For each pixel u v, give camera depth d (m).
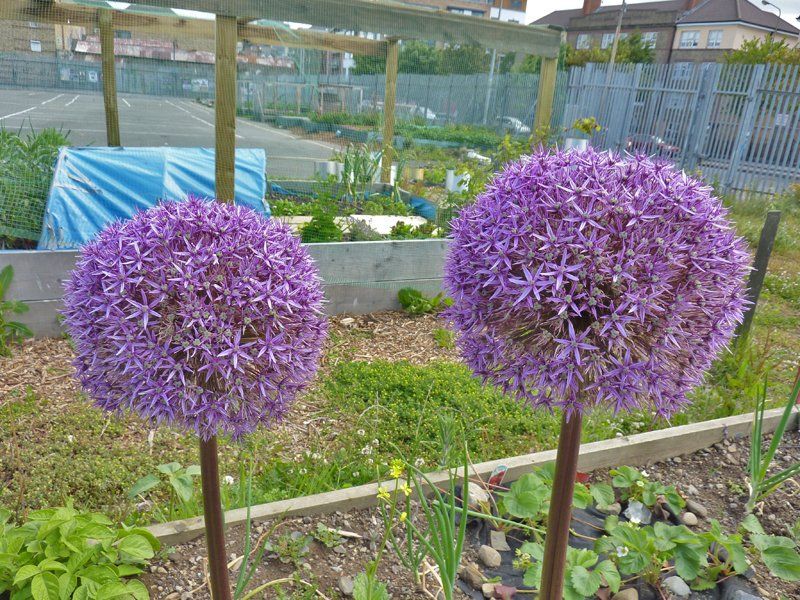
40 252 4.99
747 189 13.70
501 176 2.06
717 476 3.57
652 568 2.74
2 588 2.21
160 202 2.13
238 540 2.80
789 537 3.09
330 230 6.61
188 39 8.54
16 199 5.90
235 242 1.96
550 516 2.13
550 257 1.79
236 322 1.93
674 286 1.91
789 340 6.46
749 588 2.73
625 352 1.90
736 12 53.41
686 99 15.57
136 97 8.53
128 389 1.94
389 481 3.15
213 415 1.89
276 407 2.04
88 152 6.35
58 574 2.24
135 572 2.39
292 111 9.52
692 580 2.77
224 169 5.90
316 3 6.05
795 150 13.30
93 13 7.55
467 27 7.02
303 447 3.88
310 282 2.10
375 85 9.74
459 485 3.16
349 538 2.88
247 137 9.46
